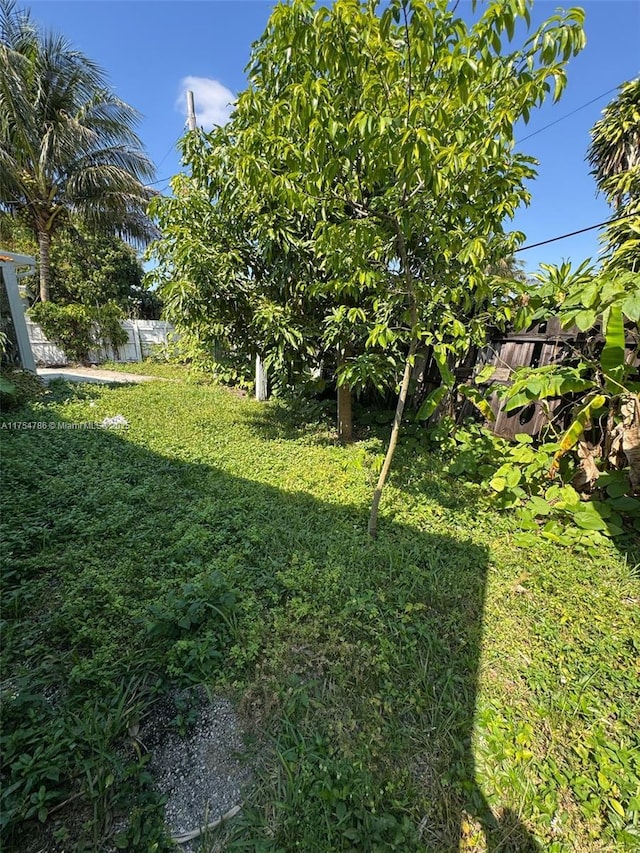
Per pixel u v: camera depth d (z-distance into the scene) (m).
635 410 2.42
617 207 4.03
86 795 1.11
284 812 1.10
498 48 1.41
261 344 4.00
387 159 1.62
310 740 1.27
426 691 1.44
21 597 1.80
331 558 2.18
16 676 1.45
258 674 1.48
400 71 1.62
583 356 2.57
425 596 1.92
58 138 9.03
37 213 9.90
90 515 2.49
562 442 2.49
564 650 1.63
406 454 3.83
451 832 1.08
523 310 2.20
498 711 1.38
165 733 1.30
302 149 1.89
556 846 1.05
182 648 1.51
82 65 9.19
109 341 11.08
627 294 1.79
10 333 6.64
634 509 2.37
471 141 1.72
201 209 3.64
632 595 1.96
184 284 3.53
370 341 2.19
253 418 5.32
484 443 3.41
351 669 1.51
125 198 10.30
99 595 1.82
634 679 1.51
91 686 1.42
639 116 3.69
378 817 1.09
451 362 4.19
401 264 2.23
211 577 1.84
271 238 3.20
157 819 1.08
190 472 3.27
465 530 2.53
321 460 3.70
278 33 1.55
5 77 7.98
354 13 1.42
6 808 1.05
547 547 2.32
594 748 1.27
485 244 1.90
